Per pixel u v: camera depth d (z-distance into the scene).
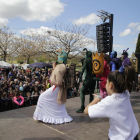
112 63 5.28
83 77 4.58
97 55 4.12
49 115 3.79
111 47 7.20
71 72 3.71
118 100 1.49
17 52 29.58
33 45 25.94
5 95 6.63
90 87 4.59
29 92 7.66
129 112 1.51
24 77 13.22
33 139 3.01
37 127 3.55
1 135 3.15
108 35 7.22
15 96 6.86
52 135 3.18
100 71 4.11
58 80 3.59
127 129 1.48
